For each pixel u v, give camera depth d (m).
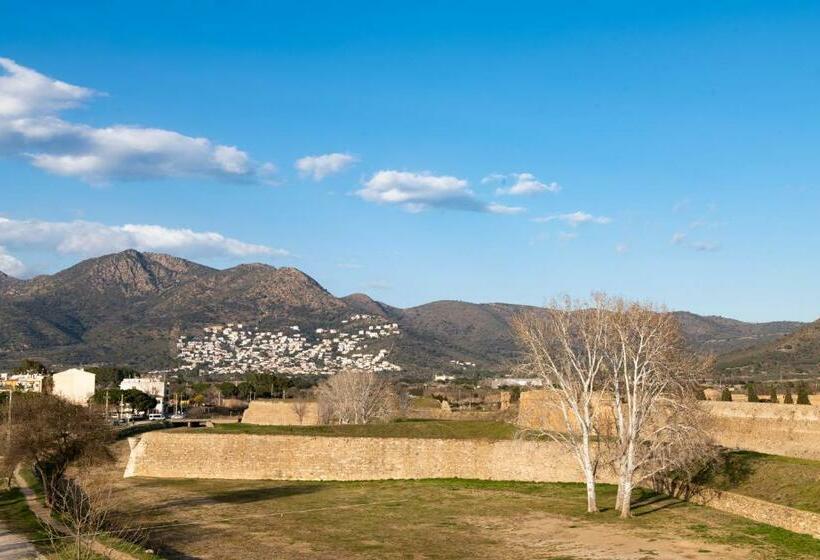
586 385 58.41
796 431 69.12
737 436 72.44
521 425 74.31
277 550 45.53
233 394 185.00
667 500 62.19
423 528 52.22
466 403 146.12
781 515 50.78
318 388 135.62
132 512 57.25
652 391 57.09
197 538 48.56
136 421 130.62
